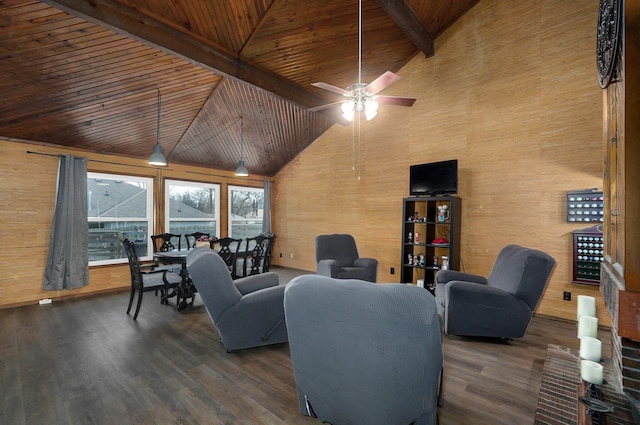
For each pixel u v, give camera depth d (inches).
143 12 102.3
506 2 147.1
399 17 138.6
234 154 230.8
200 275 90.3
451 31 166.2
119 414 68.4
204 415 67.9
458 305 108.3
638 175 38.8
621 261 42.7
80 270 169.5
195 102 161.2
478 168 155.9
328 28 134.1
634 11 38.2
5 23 91.9
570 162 129.3
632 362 53.2
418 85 179.8
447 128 167.6
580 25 126.7
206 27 115.8
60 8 86.7
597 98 123.1
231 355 98.4
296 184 259.9
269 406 71.2
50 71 113.7
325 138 235.3
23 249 155.0
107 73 122.0
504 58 147.7
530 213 139.5
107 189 189.8
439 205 175.3
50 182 163.9
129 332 118.3
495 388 78.6
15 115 133.9
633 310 39.0
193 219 232.7
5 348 103.2
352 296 47.8
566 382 65.2
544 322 129.3
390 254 193.9
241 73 140.6
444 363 92.2
